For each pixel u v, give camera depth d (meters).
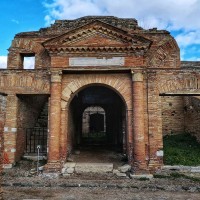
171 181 15.95
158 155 17.88
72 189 14.17
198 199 12.41
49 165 17.28
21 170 18.05
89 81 18.77
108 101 29.73
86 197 12.59
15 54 23.44
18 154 19.80
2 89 19.53
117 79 18.69
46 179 16.25
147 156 17.91
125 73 18.72
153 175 17.08
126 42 18.30
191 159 19.41
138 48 18.14
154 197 12.65
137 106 17.80
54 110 18.06
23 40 23.47
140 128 17.59
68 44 18.44
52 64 18.47
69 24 24.27
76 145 26.64
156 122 18.27
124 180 16.11
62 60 18.45
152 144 18.00
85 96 29.05
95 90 27.38
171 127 27.25
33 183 15.09
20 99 20.20
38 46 23.16
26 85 19.38
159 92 18.77
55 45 18.33
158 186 14.59
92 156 21.19
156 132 18.14
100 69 18.25
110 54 18.39
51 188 14.34
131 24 24.03
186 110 26.69
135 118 17.75
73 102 23.67
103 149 24.44
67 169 17.59
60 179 16.27
